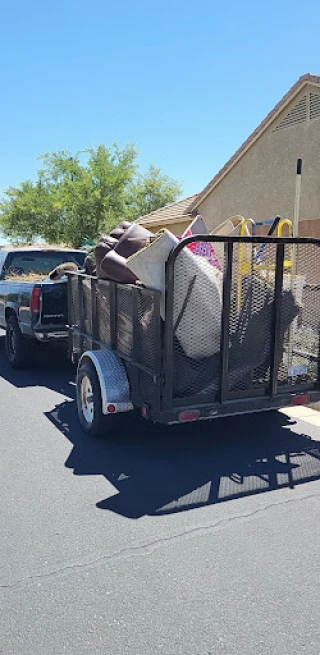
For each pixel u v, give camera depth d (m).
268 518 3.97
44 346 9.12
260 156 13.89
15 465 5.01
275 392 5.08
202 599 3.05
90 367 5.54
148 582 3.21
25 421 6.35
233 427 6.07
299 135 12.56
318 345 5.27
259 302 4.86
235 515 4.02
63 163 32.12
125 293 5.21
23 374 8.91
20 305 8.63
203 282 4.59
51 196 31.09
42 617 2.91
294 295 5.00
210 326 4.70
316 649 2.68
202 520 3.95
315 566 3.38
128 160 31.09
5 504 4.23
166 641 2.73
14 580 3.24
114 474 4.79
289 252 5.00
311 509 4.10
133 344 5.04
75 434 5.86
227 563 3.40
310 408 6.75
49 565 3.40
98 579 3.25
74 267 8.28
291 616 2.91
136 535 3.74
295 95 12.51
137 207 43.31
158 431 5.94
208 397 4.83
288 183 13.05
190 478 4.69
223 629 2.81
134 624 2.85
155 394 4.66
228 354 4.80
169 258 4.39
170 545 3.61
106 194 30.34
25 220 31.91
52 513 4.07
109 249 5.84
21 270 9.95
